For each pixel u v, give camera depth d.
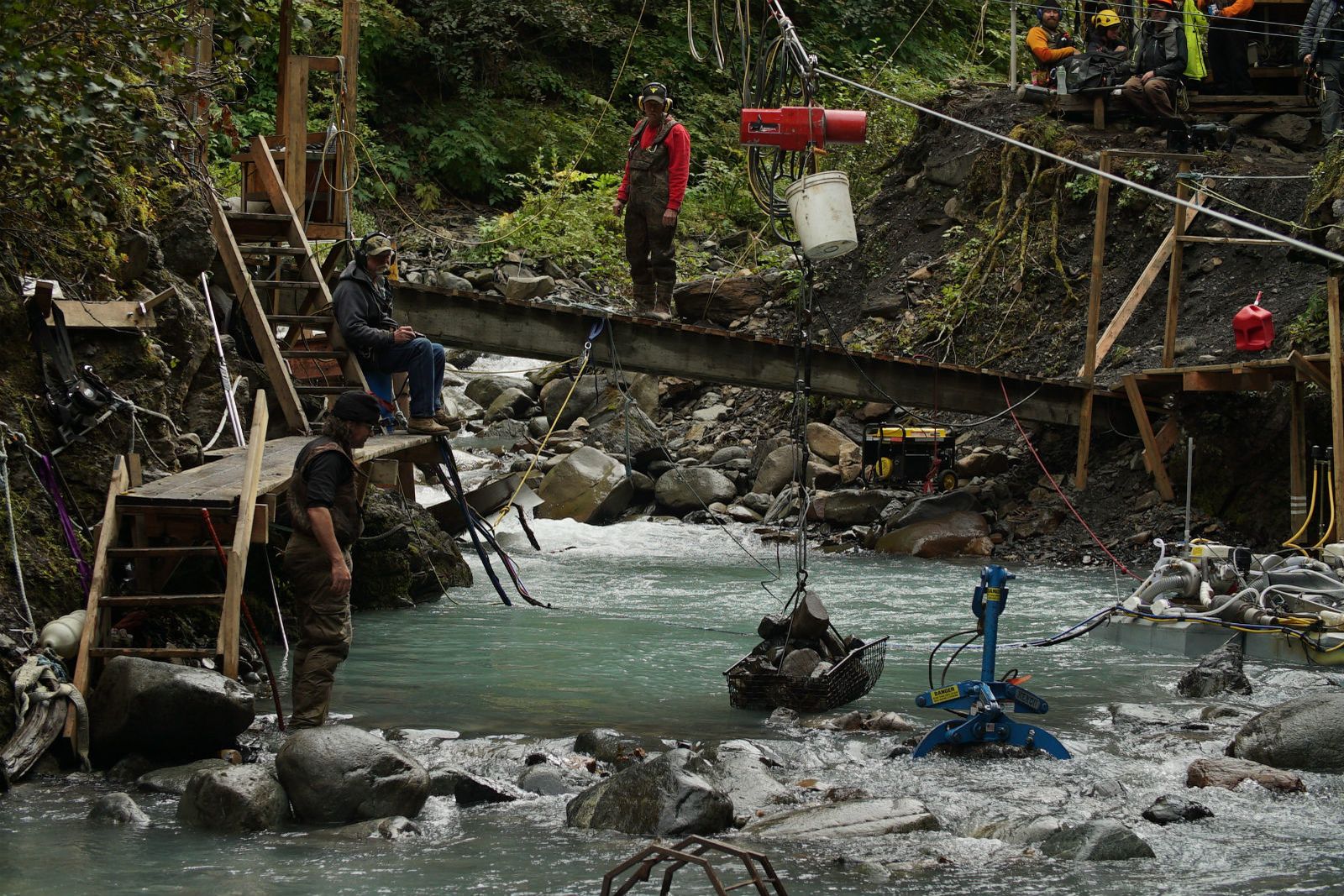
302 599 6.95
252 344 12.02
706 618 11.09
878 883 4.82
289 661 9.02
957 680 8.74
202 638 8.73
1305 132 19.03
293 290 12.77
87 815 5.57
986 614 6.84
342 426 6.90
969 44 36.31
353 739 5.75
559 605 11.70
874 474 16.97
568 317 14.97
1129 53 20.03
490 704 7.90
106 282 9.45
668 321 15.17
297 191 13.27
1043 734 6.72
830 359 15.73
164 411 8.98
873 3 34.84
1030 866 5.04
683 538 16.00
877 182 25.08
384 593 11.39
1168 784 6.23
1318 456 12.63
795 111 7.08
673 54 34.88
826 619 7.96
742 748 6.52
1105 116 20.30
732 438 19.59
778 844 5.28
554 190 29.50
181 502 7.32
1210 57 19.64
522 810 5.78
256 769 5.62
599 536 15.91
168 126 9.09
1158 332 17.52
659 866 4.98
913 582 13.17
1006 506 16.23
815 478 17.62
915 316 20.62
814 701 7.72
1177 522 15.08
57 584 7.39
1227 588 10.09
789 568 14.15
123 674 6.29
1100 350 16.19
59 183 8.88
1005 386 15.96
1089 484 16.22
